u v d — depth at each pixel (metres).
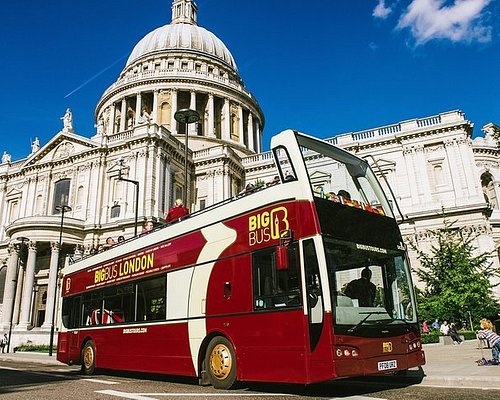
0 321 48.25
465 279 30.11
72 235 43.69
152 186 44.09
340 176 11.22
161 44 72.62
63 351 18.06
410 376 11.55
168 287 12.95
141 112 64.44
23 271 46.19
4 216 54.19
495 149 51.94
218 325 10.99
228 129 65.38
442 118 44.06
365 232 10.33
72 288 18.70
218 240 11.70
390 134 45.41
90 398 9.33
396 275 10.58
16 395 10.00
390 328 9.52
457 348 20.33
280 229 9.99
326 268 8.93
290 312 9.29
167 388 11.22
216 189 51.09
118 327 14.79
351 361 8.55
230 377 10.59
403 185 43.91
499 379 10.13
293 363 9.00
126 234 42.34
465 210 40.44
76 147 49.59
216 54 74.50
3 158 57.41
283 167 10.90
